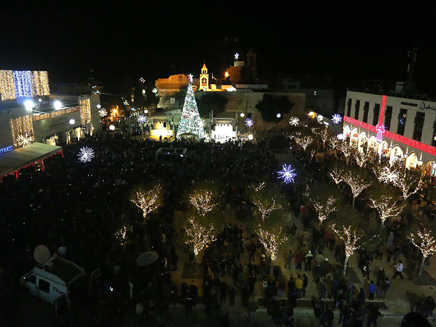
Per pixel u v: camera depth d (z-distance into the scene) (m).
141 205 21.55
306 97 68.75
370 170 30.86
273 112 55.25
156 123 57.16
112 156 31.78
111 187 24.70
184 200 23.30
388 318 15.07
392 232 19.80
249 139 48.31
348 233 18.03
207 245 19.38
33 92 38.53
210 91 57.09
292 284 15.52
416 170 29.61
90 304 14.66
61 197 21.84
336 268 17.62
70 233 18.36
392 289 17.16
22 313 14.64
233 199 25.97
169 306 15.62
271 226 18.62
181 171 30.20
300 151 40.06
